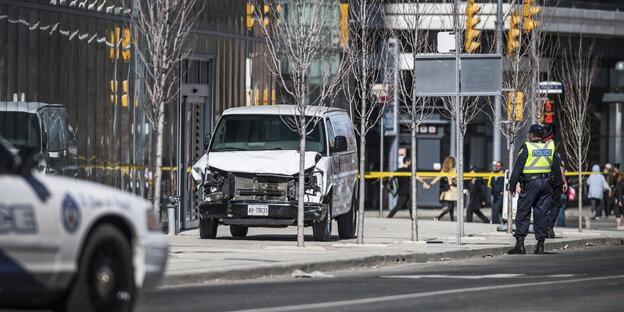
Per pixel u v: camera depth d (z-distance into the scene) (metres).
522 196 58.09
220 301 33.75
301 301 34.09
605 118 130.50
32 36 55.22
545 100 81.00
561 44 124.38
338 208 60.50
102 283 26.97
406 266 49.06
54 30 56.59
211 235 59.47
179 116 66.31
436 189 118.50
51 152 55.47
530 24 79.38
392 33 69.31
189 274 39.09
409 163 96.50
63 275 25.91
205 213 57.41
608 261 52.97
